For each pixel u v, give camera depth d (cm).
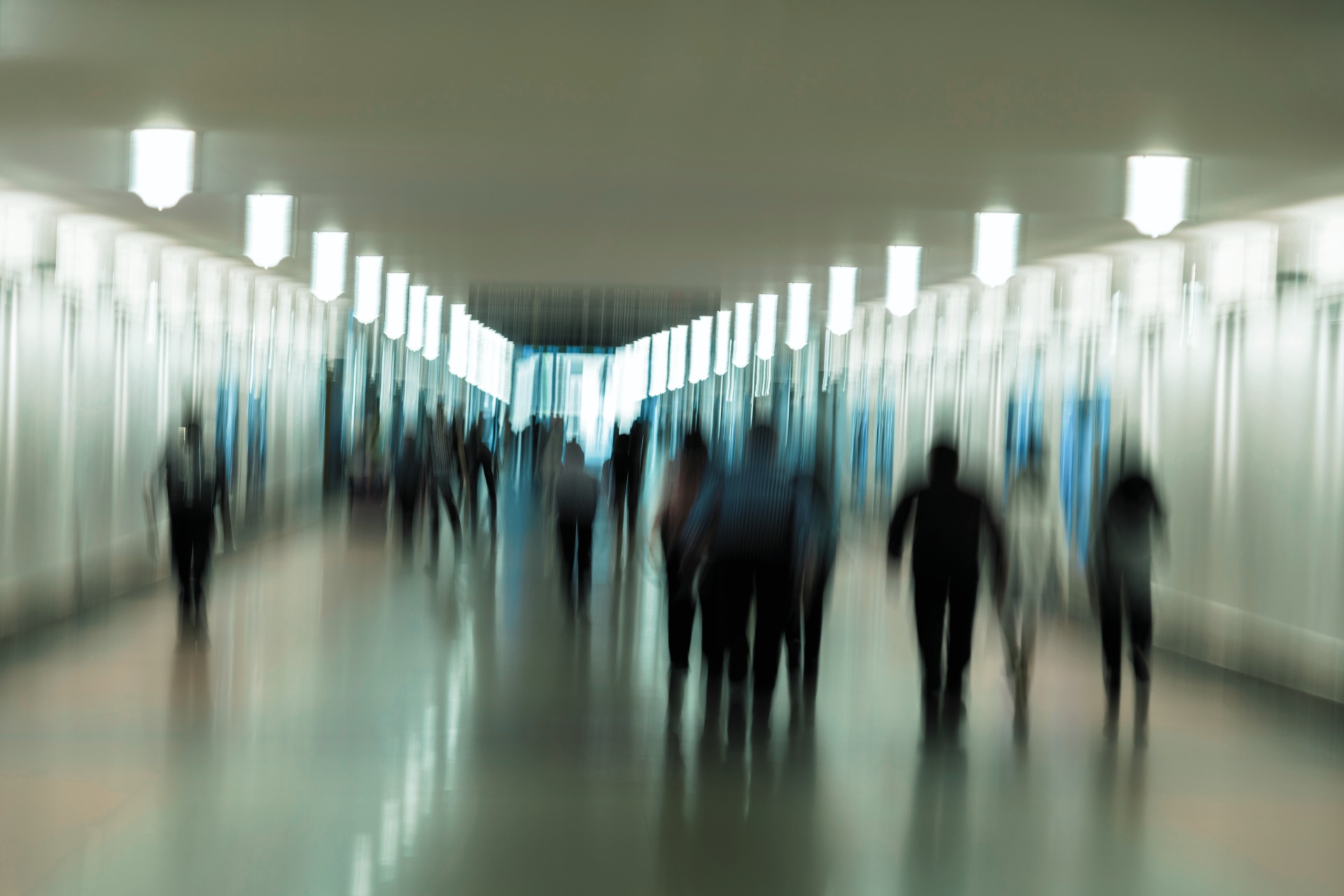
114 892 597
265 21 671
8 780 788
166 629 1386
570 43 694
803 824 732
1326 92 746
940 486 1001
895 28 651
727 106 826
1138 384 1562
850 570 2202
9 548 1338
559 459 2658
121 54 737
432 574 1845
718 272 1753
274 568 1927
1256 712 1091
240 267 2066
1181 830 737
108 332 1652
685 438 1177
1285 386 1254
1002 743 943
